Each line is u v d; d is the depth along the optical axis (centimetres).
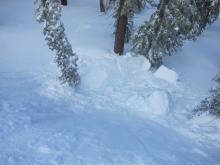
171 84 1541
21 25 2069
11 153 958
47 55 1681
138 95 1381
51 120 1179
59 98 1339
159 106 1330
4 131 1069
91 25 2152
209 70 1756
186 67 1744
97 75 1481
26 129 1098
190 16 1502
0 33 1872
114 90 1443
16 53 1678
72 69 1366
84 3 2747
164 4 1520
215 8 1568
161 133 1195
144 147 1090
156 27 1548
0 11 2350
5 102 1259
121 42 1658
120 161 988
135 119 1266
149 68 1603
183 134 1211
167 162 1024
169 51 1584
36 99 1311
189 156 1083
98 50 1669
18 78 1461
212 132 1232
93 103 1339
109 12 2433
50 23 1306
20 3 2598
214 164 1060
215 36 2259
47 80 1453
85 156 989
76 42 1777
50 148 1005
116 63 1577
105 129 1166
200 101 1433
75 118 1214
